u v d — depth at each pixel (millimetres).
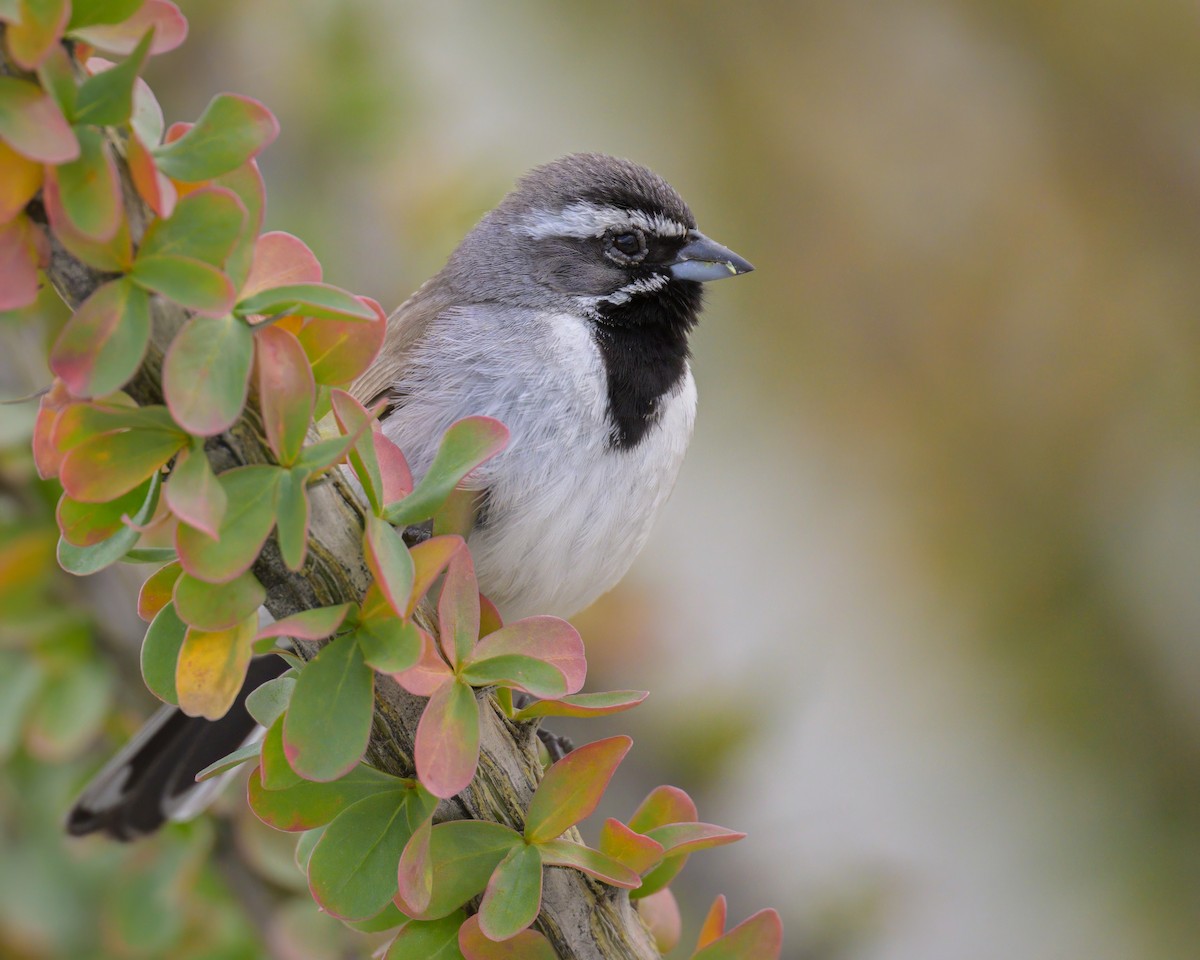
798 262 17156
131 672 7590
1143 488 16906
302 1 10266
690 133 17078
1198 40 17656
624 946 5020
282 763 4371
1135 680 16188
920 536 16641
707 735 9984
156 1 3953
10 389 7660
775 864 11031
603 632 10102
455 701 4426
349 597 4418
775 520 16156
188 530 4016
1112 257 17266
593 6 17031
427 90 10883
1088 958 14273
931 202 17344
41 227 3875
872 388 17109
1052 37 17734
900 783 14703
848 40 17656
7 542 7242
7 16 3578
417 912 4477
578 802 4727
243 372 3930
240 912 7434
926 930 13875
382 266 10094
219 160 3957
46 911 7938
